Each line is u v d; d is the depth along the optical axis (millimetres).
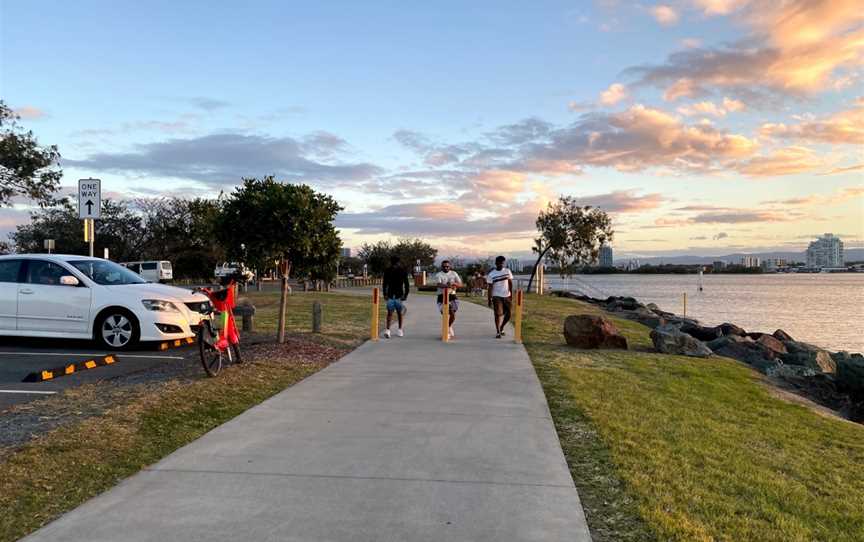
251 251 11547
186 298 12398
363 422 7000
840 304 60594
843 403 12508
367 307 24078
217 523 4355
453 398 8227
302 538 4133
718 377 11297
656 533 4328
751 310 51688
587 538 4184
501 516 4512
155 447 6035
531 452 5988
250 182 11633
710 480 5508
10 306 11656
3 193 37625
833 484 5805
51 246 24656
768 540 4344
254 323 16984
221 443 6176
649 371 11102
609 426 7039
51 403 7340
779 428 7930
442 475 5336
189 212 52719
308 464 5578
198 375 9016
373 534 4199
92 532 4223
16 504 4652
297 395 8328
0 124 36625
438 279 14414
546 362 11492
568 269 43188
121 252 54219
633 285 129750
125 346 11570
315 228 11727
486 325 17672
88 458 5594
